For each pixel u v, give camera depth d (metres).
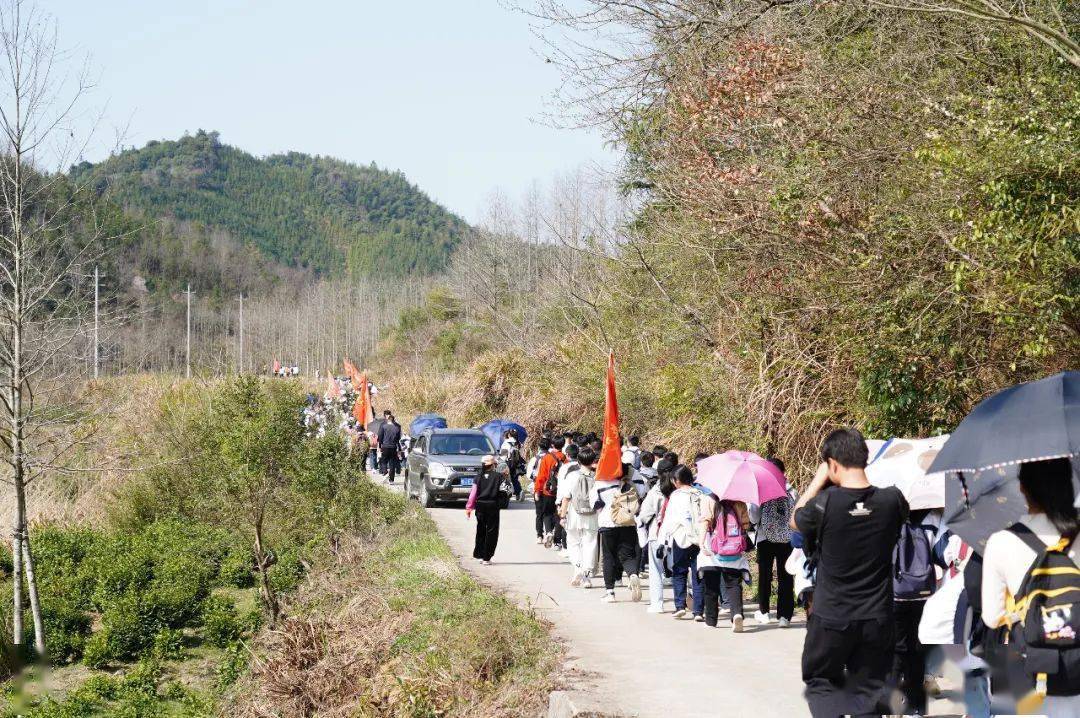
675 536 11.98
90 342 20.31
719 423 18.73
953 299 11.81
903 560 7.08
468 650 10.67
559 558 17.62
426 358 72.25
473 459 25.00
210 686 15.90
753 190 15.67
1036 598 4.54
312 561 19.97
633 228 25.97
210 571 21.47
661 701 8.27
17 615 17.09
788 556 11.68
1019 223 10.62
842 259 14.30
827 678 5.97
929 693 7.75
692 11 18.72
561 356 32.19
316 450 20.69
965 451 5.03
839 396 14.84
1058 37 10.72
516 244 68.44
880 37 14.80
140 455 26.05
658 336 25.48
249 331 140.12
